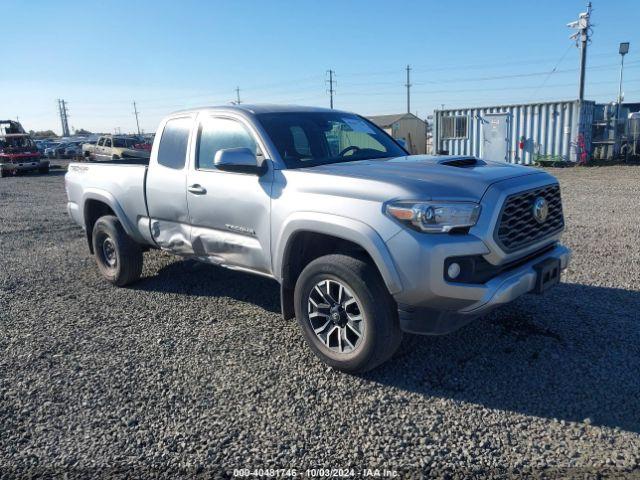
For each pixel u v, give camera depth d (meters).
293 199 4.08
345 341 3.89
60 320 5.23
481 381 3.76
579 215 10.03
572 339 4.34
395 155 5.21
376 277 3.66
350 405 3.53
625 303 5.10
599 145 23.02
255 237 4.47
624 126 22.89
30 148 27.44
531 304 5.12
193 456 3.07
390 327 3.68
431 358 4.13
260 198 4.34
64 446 3.20
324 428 3.29
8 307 5.67
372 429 3.26
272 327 4.86
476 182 3.62
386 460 2.97
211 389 3.79
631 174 17.78
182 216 5.16
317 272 3.89
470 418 3.34
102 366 4.19
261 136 4.54
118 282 6.17
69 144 44.19
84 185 6.44
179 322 5.06
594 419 3.27
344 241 4.02
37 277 6.83
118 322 5.12
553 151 22.02
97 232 6.25
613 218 9.59
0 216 12.55
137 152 28.62
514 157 23.08
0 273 7.09
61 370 4.14
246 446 3.14
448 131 24.73
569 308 5.00
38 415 3.53
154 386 3.85
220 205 4.70
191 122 5.20
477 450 3.03
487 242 3.48
